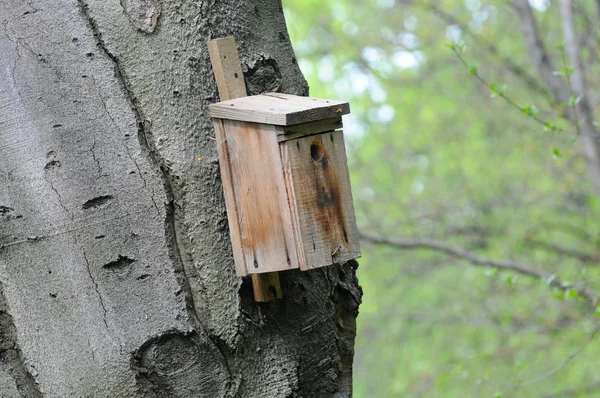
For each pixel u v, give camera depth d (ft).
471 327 58.85
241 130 18.08
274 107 17.74
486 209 57.77
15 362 18.08
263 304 18.89
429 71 63.98
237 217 18.38
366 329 64.95
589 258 51.96
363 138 68.85
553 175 55.88
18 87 18.22
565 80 50.55
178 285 17.98
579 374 53.83
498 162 60.29
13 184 18.11
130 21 18.76
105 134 18.17
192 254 18.31
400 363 65.16
